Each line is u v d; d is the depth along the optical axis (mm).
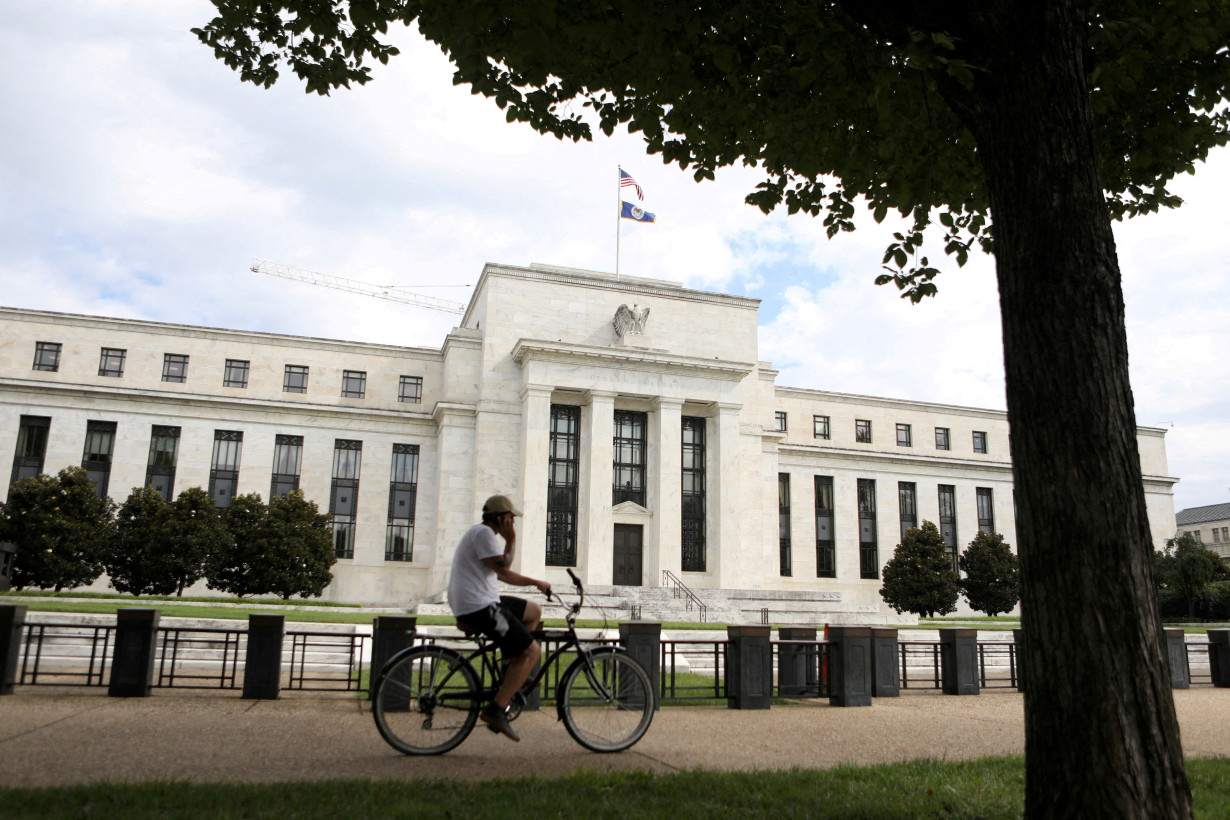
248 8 9953
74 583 35719
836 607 39344
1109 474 5379
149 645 11703
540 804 5730
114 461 43000
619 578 43250
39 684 11500
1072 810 5055
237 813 5270
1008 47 5992
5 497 41281
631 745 8367
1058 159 5805
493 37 9281
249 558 38781
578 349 42938
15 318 44188
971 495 57281
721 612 35250
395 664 7762
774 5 8820
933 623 39656
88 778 6363
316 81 10648
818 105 9734
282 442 45969
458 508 43281
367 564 44750
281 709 10984
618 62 9227
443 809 5500
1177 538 54062
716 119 10133
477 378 46125
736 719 11555
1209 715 13828
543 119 10375
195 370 46000
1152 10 8711
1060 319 5617
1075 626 5230
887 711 13164
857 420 57156
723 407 45250
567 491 44156
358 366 48219
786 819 5766
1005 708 14023
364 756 7641
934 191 11031
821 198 11227
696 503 46156
